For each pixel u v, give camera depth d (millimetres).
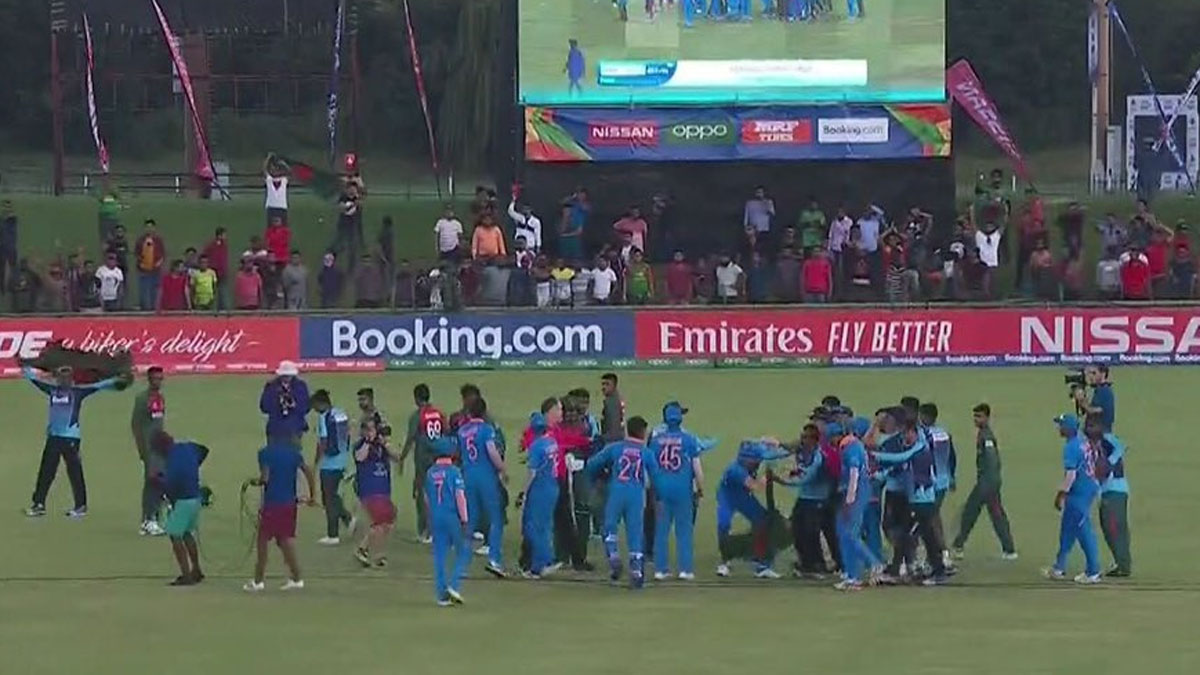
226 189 94312
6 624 38562
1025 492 52688
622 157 80750
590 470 43188
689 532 43156
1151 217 81562
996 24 119312
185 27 98875
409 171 112938
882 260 77312
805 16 80375
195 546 42688
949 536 47750
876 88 80750
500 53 86188
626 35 80312
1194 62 121000
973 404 65250
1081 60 118188
